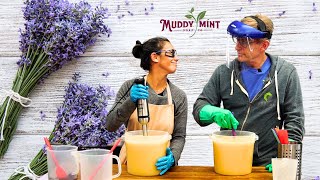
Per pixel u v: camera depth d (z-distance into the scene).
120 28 2.22
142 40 2.22
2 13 2.25
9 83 2.26
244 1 2.19
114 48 2.23
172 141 1.62
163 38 1.64
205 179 1.31
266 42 1.60
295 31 2.18
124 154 1.72
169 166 1.39
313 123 2.19
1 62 2.25
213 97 1.71
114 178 1.32
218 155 1.37
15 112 2.19
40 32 2.11
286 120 1.62
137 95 1.39
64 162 1.27
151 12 2.22
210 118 1.49
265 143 1.66
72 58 2.18
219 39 2.21
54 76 2.24
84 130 2.06
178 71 2.23
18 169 2.18
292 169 1.23
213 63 2.22
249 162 1.37
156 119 1.62
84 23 2.11
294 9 2.17
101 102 2.12
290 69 1.66
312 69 2.18
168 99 1.64
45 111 2.25
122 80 2.24
